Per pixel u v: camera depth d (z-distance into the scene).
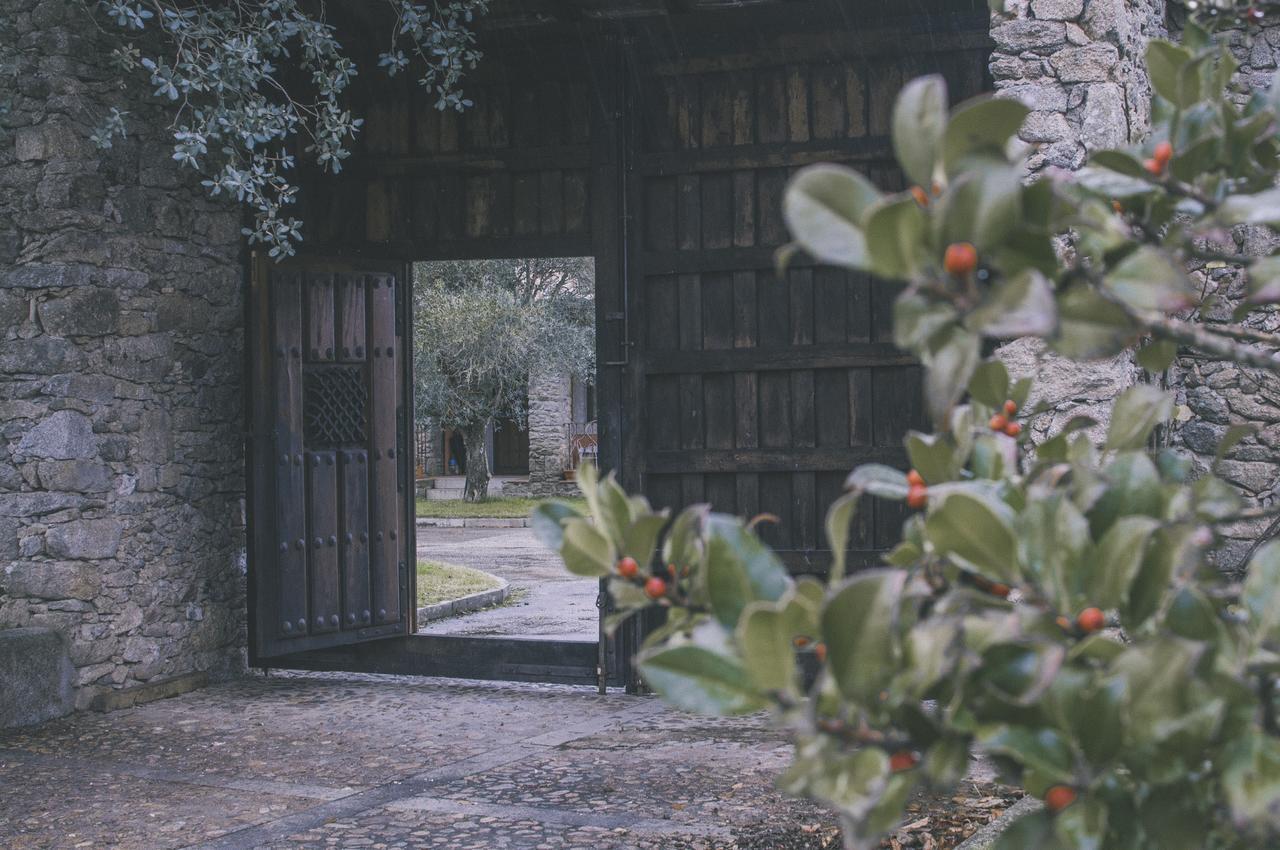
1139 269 1.24
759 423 6.83
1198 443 6.82
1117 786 1.30
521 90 7.26
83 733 6.14
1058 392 5.38
